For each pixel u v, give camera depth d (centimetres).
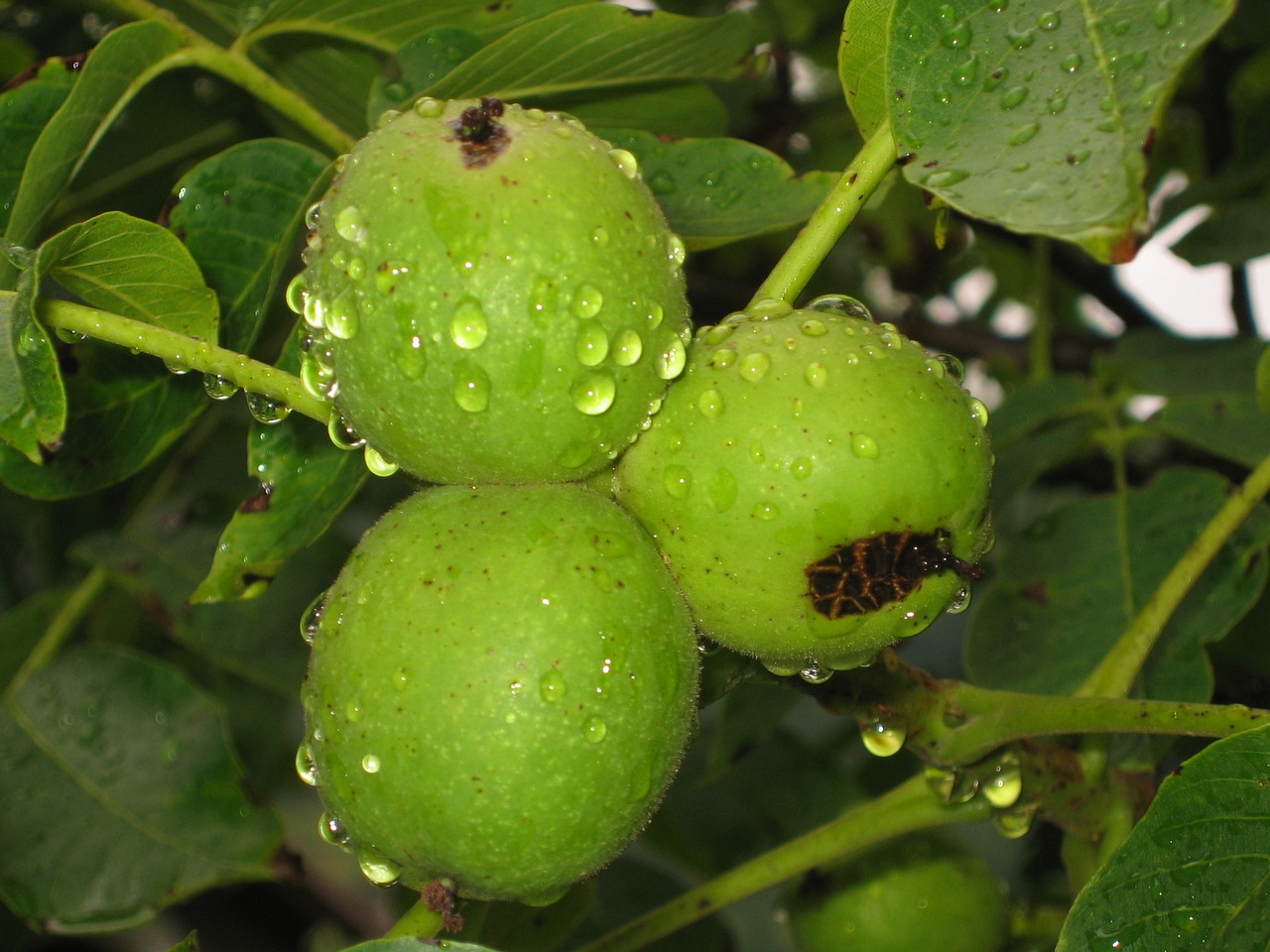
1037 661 36
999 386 53
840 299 28
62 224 43
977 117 26
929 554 26
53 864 35
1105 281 50
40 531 46
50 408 27
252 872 36
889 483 26
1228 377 39
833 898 37
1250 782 26
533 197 26
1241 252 40
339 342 26
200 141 43
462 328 26
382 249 26
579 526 26
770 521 26
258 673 39
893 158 27
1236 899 26
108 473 31
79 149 31
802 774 43
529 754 25
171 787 36
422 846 26
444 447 26
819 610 27
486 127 26
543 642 25
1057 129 25
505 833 26
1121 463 38
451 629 25
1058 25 26
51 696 37
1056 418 39
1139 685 36
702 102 35
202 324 30
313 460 30
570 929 34
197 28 37
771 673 29
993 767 31
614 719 26
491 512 26
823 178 31
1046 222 24
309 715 27
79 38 44
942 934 37
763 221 31
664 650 26
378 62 35
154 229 28
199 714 37
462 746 25
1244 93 46
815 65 54
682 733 26
